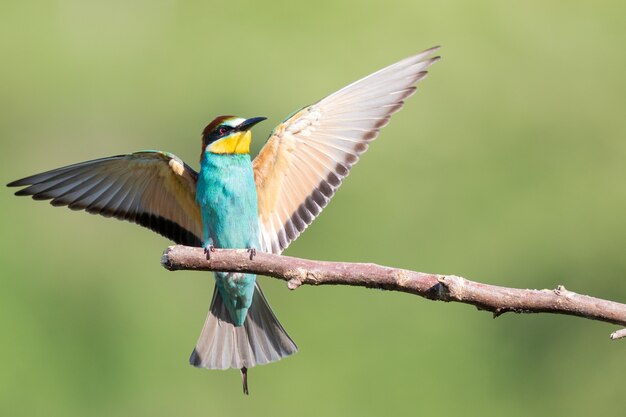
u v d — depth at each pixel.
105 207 7.42
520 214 12.70
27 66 14.06
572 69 13.26
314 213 7.46
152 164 7.31
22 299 12.05
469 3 13.47
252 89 13.59
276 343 7.32
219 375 11.75
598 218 12.78
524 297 5.32
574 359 11.84
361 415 11.50
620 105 13.20
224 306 7.38
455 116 13.05
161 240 12.90
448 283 5.39
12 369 11.46
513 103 13.14
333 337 11.87
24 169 13.77
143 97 13.98
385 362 11.70
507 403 11.66
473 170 12.80
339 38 13.52
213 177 7.48
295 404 11.51
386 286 5.54
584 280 12.59
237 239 7.58
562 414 11.70
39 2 14.28
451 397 11.57
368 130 7.30
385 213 12.63
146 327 12.41
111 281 12.56
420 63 7.14
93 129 13.95
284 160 7.46
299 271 5.63
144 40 14.13
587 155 13.07
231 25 13.90
